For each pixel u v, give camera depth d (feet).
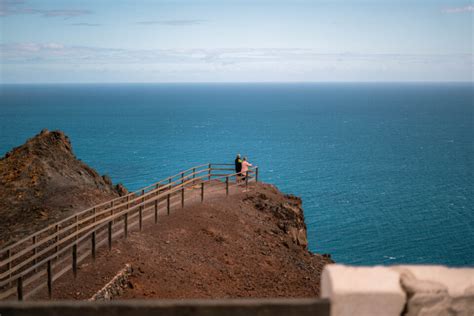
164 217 85.46
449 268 12.53
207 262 71.41
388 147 538.47
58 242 55.36
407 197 311.68
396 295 11.74
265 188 117.91
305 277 77.10
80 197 96.12
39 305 11.72
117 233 70.59
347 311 11.69
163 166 390.21
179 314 11.76
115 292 55.42
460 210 282.77
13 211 87.86
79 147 500.33
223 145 527.81
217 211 92.94
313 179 361.71
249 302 11.76
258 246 83.35
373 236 233.35
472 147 541.34
